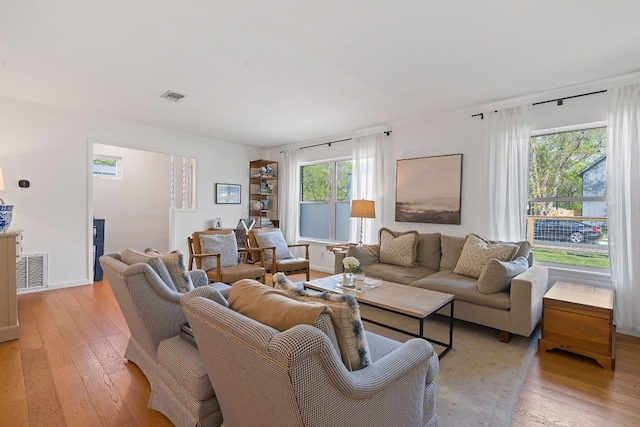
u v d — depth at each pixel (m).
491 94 3.44
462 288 2.94
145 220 6.52
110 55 2.61
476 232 3.88
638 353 2.52
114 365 2.25
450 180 4.06
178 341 1.77
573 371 2.25
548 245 3.46
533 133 3.49
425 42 2.37
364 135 5.04
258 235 4.61
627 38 2.29
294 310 1.01
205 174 5.68
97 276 4.59
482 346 2.64
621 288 2.87
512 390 2.01
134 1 1.92
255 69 2.85
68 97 3.67
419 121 4.40
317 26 2.17
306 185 6.18
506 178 3.59
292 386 0.81
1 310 2.60
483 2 1.91
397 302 2.44
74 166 4.26
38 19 2.10
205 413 1.45
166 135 5.14
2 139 3.75
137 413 1.76
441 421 1.71
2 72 2.96
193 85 3.24
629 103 2.86
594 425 1.70
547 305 2.53
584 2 1.89
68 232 4.23
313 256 5.89
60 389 1.96
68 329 2.86
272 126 4.88
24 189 3.91
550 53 2.52
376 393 1.06
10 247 2.63
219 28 2.21
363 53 2.54
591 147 3.22
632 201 2.81
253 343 0.87
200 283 2.66
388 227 4.75
